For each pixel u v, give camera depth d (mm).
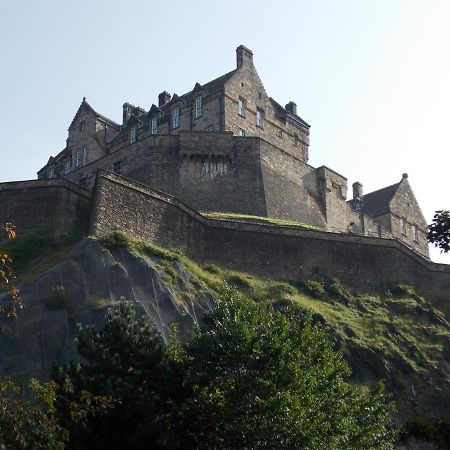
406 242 87500
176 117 77375
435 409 49438
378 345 52000
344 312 55344
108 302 45906
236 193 67188
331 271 59031
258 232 58344
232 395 32281
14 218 53812
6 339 43875
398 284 60344
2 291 47281
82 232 53250
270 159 70062
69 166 83562
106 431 31344
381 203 88000
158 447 30984
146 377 32938
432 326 56375
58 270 47125
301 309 52594
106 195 52531
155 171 66938
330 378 33688
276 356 32969
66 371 32938
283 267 57719
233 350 33188
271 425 31125
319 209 73875
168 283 49188
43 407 27859
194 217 56812
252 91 77500
